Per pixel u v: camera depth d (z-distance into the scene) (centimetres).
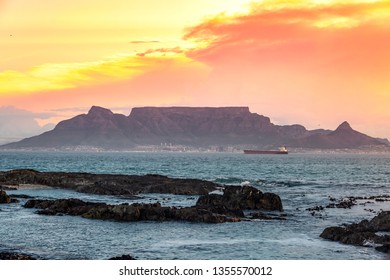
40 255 5250
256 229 6838
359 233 6016
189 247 5716
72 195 11088
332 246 5794
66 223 7162
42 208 8488
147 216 7462
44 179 13012
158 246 5766
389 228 6550
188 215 7444
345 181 17388
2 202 9250
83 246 5725
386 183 16512
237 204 8769
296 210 8950
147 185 12062
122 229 6750
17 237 6184
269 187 14325
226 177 18962
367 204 9956
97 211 7594
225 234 6475
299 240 6112
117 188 11650
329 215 8288
